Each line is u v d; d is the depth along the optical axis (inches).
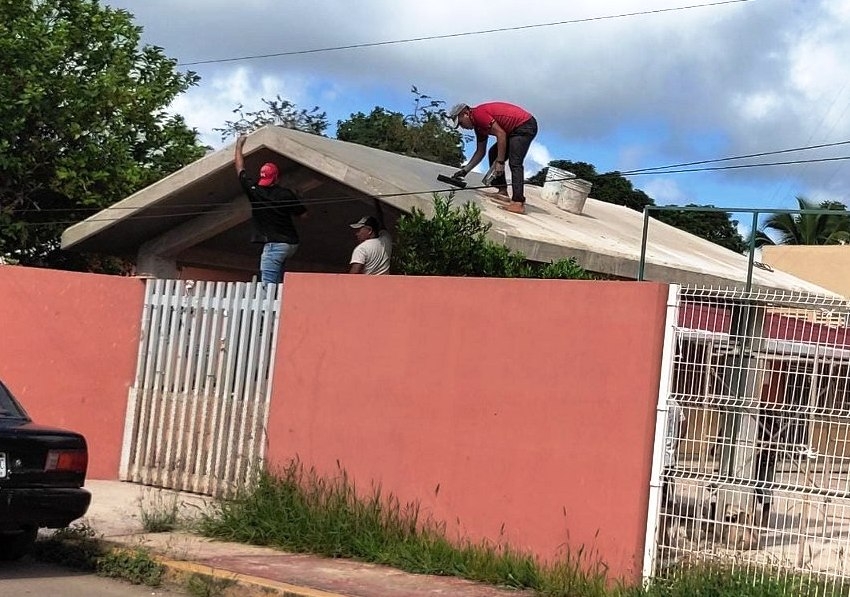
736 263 680.4
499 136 518.0
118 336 444.5
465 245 403.2
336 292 360.5
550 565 298.4
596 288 300.7
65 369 446.0
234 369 404.5
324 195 522.9
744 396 282.4
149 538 337.1
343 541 327.6
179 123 790.5
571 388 302.4
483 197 532.4
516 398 312.7
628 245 544.1
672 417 287.9
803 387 276.7
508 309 317.4
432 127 1405.0
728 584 261.1
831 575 260.1
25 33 672.4
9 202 698.2
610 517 290.8
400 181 467.2
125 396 442.0
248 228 587.5
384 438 340.5
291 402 367.6
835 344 274.1
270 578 288.4
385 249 444.5
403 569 312.2
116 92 713.6
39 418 443.8
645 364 289.9
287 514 343.3
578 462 298.5
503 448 313.6
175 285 432.8
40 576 295.9
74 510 292.7
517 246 445.7
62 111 686.5
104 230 556.1
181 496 404.5
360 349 350.9
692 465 285.6
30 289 451.2
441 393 328.5
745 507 277.9
